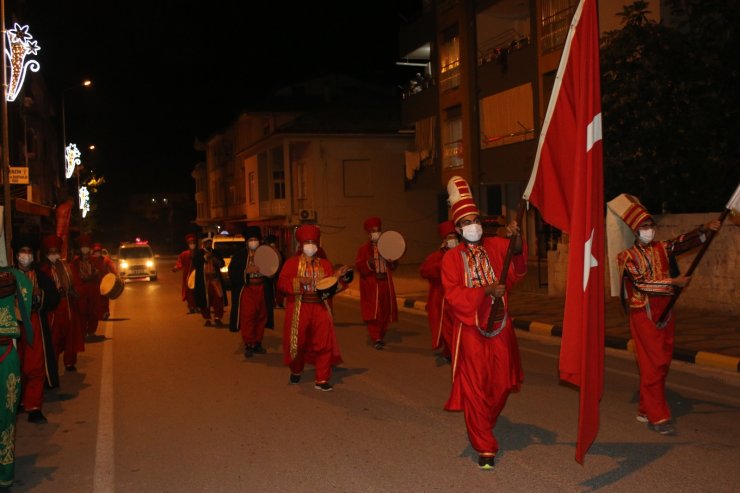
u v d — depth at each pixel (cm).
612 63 1556
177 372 1057
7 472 580
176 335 1470
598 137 507
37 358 786
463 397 593
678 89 1516
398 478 574
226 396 886
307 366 1081
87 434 740
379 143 3841
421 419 754
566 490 537
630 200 700
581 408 498
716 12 1521
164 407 841
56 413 832
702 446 633
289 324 912
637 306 678
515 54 2505
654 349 671
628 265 680
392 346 1238
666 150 1512
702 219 1400
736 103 1484
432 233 3919
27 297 636
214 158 6606
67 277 1086
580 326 507
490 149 2689
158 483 585
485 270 590
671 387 869
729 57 1480
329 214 3800
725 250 1334
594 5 509
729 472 566
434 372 1005
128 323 1700
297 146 4034
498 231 2912
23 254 783
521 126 2486
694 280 1401
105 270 1534
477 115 2748
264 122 4809
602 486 542
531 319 1412
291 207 3834
